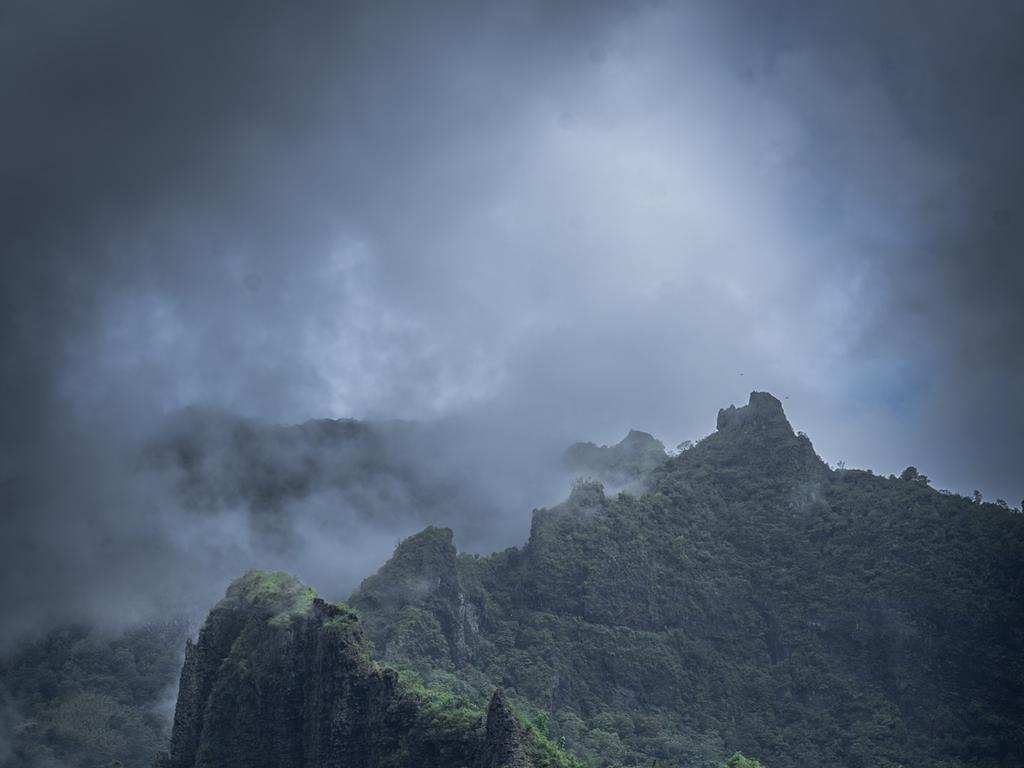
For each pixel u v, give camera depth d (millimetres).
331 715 155000
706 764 194750
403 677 161500
